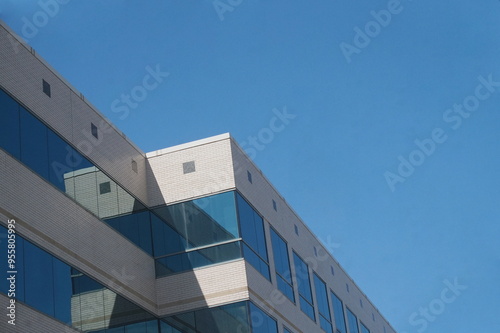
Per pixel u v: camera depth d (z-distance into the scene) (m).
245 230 31.17
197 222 31.06
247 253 30.72
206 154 31.88
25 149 24.78
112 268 28.00
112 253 28.23
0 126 23.88
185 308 29.97
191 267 30.45
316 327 36.88
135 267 29.45
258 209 33.12
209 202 31.25
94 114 29.20
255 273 30.92
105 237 28.08
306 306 36.22
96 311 26.50
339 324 40.97
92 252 27.08
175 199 31.53
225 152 31.77
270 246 33.44
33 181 24.80
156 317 29.91
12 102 24.67
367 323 46.91
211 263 30.33
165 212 31.47
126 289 28.47
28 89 25.55
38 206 24.77
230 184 31.30
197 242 30.77
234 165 31.69
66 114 27.38
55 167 26.12
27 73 25.67
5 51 24.83
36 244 24.27
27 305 23.22
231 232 30.59
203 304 29.84
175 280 30.39
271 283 32.41
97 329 26.34
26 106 25.28
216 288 29.94
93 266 26.95
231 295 29.73
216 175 31.53
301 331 34.56
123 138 30.89
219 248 30.48
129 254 29.28
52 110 26.61
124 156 30.69
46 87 26.56
